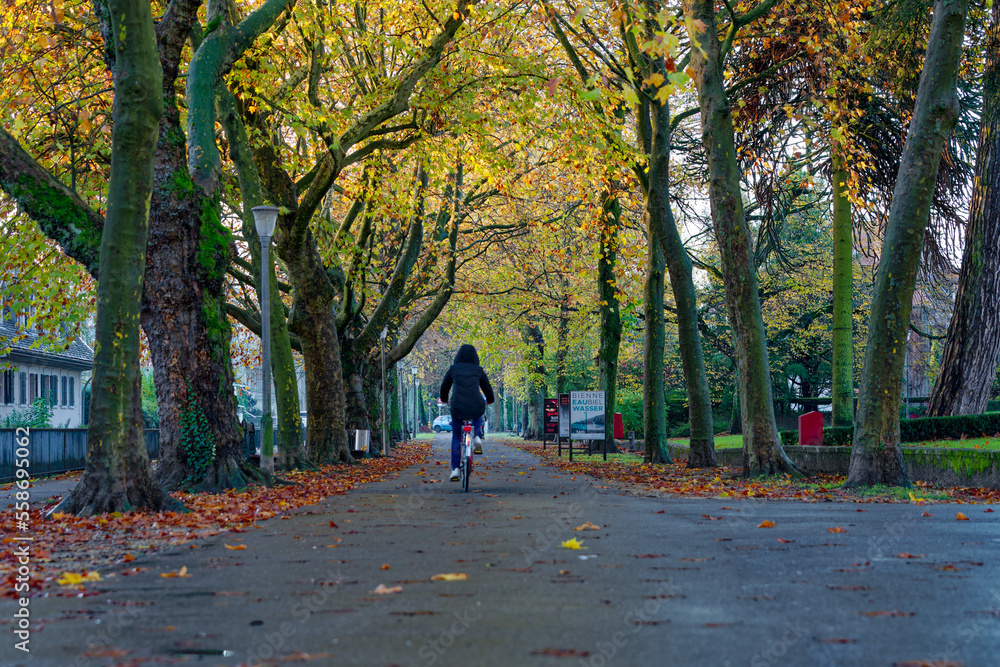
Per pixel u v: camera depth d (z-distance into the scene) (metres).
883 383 14.09
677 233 21.94
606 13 20.48
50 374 43.38
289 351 19.91
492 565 6.28
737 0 20.28
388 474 19.83
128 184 10.70
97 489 10.52
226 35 14.35
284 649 3.89
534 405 59.78
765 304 41.38
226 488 13.96
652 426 24.45
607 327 29.98
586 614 4.59
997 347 21.12
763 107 21.09
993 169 20.88
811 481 15.88
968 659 3.68
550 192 30.61
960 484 14.58
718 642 3.97
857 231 24.12
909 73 19.53
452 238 31.03
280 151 21.70
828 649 3.84
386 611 4.70
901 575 5.77
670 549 7.06
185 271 13.95
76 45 18.31
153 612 4.75
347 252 26.03
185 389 13.98
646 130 22.86
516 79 20.69
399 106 19.78
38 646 3.99
